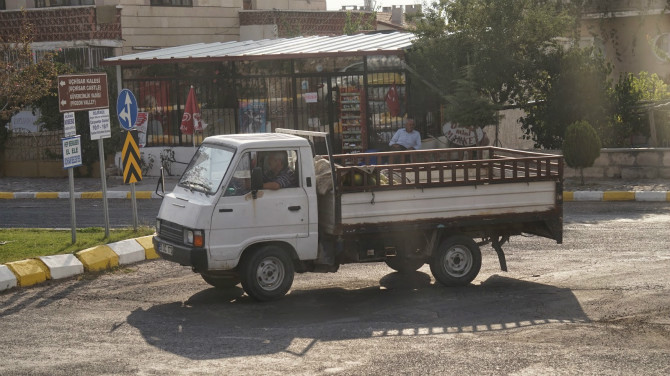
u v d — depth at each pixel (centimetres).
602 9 3127
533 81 2288
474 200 1127
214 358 831
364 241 1105
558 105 2234
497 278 1202
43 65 1897
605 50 3250
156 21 3159
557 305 1045
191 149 2456
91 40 2912
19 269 1160
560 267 1259
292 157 1066
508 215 1145
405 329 943
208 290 1142
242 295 1114
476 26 2241
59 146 2600
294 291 1135
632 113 2269
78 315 1006
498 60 2217
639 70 3203
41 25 2930
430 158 1255
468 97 2173
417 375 777
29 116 2717
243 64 2427
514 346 875
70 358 832
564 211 1791
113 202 2078
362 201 1068
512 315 1002
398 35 2623
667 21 3195
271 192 1050
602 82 2253
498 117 2273
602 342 889
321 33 3612
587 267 1251
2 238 1423
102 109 1402
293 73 2383
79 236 1434
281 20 3444
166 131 2512
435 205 1105
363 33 2816
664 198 1884
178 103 2484
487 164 1127
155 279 1208
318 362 818
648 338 904
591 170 2158
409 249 1127
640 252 1345
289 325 960
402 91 2311
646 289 1110
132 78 2519
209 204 1026
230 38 3397
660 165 2100
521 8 2247
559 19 2273
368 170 1071
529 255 1354
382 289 1146
